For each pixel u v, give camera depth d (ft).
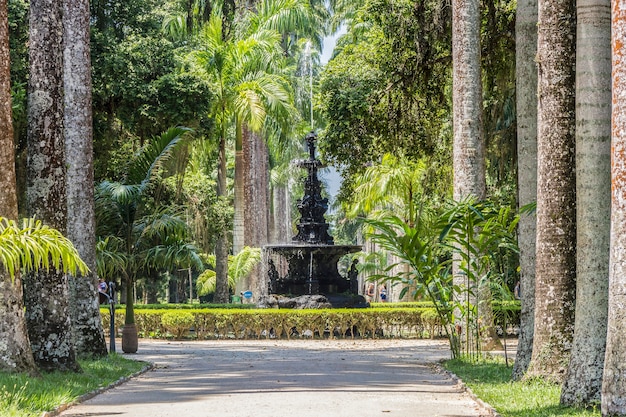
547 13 41.83
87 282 59.41
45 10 48.93
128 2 100.94
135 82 96.73
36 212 48.57
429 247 58.59
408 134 90.89
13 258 38.09
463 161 69.77
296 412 33.58
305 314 94.27
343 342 89.51
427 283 59.98
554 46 41.78
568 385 35.40
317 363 60.80
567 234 42.91
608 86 35.63
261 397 38.78
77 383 43.86
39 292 48.60
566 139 42.16
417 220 57.98
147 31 102.47
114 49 96.12
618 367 30.27
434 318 92.99
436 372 54.65
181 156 101.24
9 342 43.60
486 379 47.75
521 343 47.44
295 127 159.94
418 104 89.30
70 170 59.26
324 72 92.07
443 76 88.48
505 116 87.25
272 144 158.61
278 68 150.71
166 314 93.30
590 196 35.42
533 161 50.11
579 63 35.94
